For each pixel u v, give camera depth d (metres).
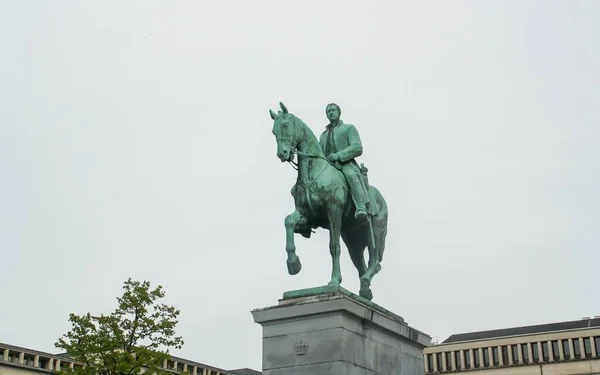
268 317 11.64
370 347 11.74
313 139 12.50
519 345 70.69
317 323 11.29
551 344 69.50
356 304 11.42
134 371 29.62
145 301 30.97
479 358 71.94
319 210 12.20
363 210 12.36
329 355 11.04
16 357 49.38
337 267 11.97
